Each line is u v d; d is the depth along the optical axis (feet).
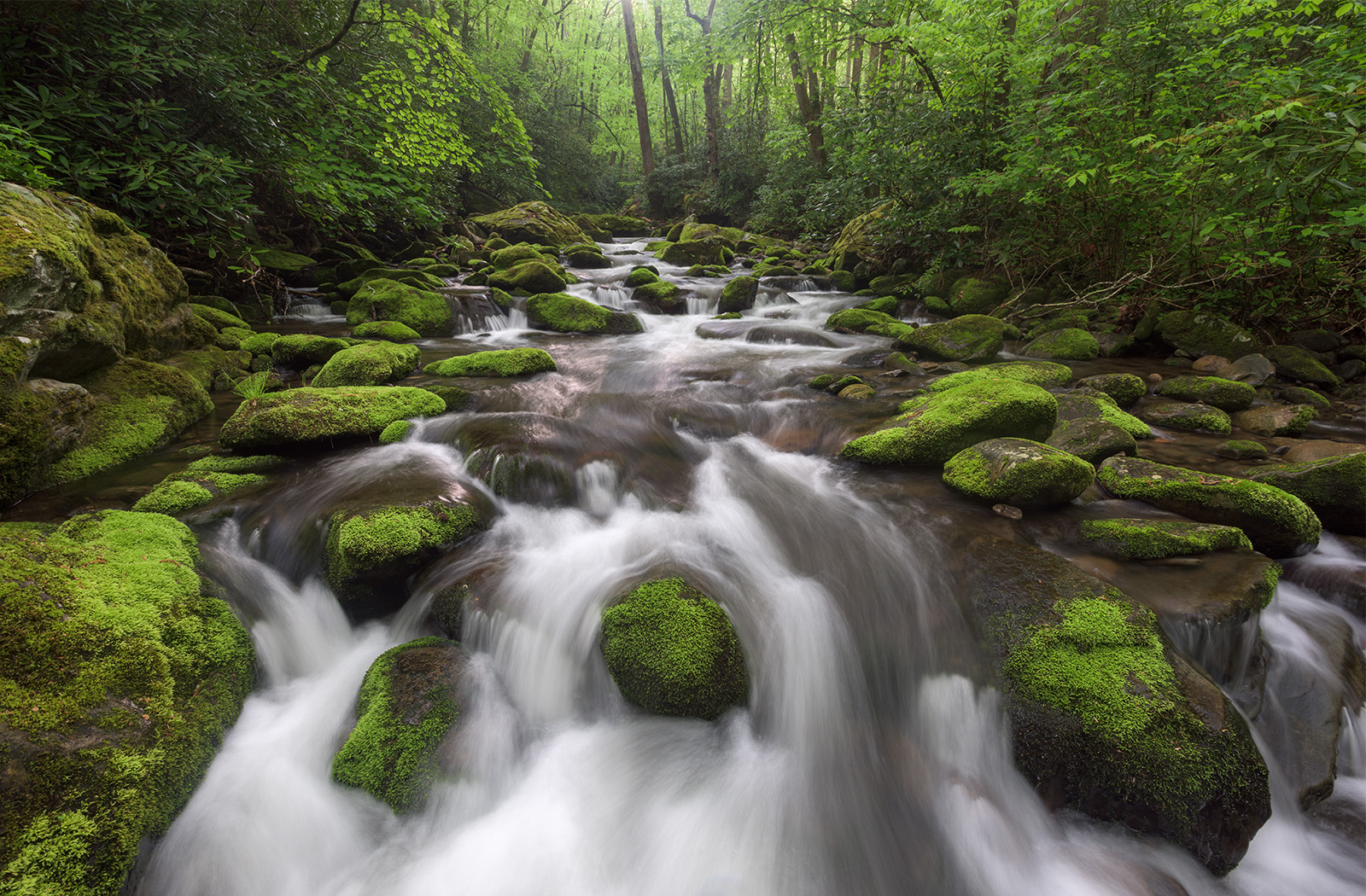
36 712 5.81
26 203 13.06
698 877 6.95
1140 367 22.12
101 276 14.51
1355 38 17.66
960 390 14.48
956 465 12.42
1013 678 7.95
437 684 8.14
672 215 87.40
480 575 9.63
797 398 18.34
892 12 34.86
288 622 9.46
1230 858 6.73
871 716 8.79
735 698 8.31
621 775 7.91
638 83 82.84
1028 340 26.18
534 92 78.48
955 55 28.40
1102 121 23.06
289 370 20.02
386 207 36.11
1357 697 8.52
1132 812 7.06
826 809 7.72
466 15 63.05
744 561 10.50
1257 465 13.41
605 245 66.23
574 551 10.64
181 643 7.55
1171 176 19.69
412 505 10.43
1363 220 15.64
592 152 101.09
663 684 8.02
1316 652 8.87
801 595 9.77
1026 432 13.34
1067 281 28.89
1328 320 22.41
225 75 23.32
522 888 6.81
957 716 8.30
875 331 27.50
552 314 29.68
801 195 59.16
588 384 19.70
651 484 12.88
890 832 7.51
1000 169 29.43
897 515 11.45
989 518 11.09
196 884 6.26
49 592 6.88
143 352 16.31
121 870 5.65
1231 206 20.33
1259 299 22.90
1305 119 16.03
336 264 34.94
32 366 10.82
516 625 8.92
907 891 6.98
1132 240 25.93
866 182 35.27
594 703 8.80
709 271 44.01
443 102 32.60
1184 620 8.25
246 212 24.88
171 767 6.51
